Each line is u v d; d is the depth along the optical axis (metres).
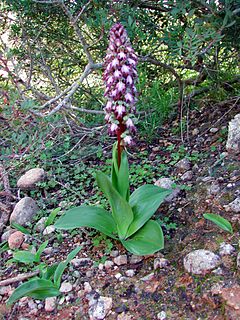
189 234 0.65
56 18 1.09
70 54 1.15
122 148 0.62
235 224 0.63
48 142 0.85
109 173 0.88
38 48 1.11
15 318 0.58
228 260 0.56
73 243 0.70
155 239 0.60
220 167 0.78
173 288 0.56
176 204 0.73
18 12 1.08
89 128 0.98
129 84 0.57
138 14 0.93
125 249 0.65
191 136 0.96
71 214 0.65
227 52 1.04
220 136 0.90
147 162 0.90
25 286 0.55
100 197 0.80
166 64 0.99
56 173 0.94
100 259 0.65
